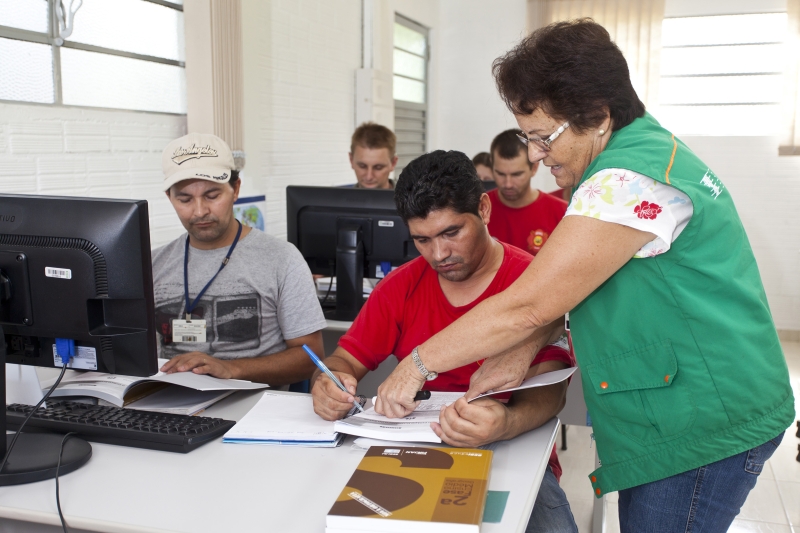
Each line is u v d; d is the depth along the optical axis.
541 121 1.11
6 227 1.23
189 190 1.80
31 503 1.00
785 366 1.15
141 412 1.32
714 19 5.13
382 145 3.27
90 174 2.51
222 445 1.22
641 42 5.08
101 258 1.19
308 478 1.08
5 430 1.12
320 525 0.93
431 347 1.17
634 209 1.00
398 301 1.53
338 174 4.47
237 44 3.08
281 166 3.76
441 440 1.15
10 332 1.26
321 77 4.13
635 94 1.12
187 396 1.48
